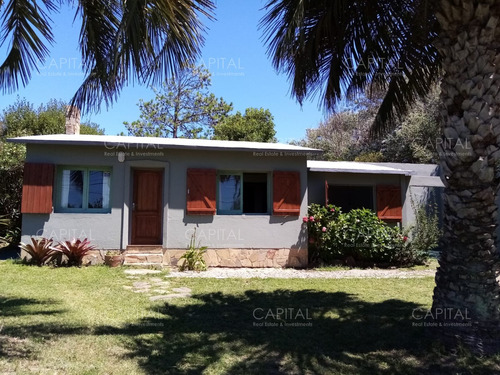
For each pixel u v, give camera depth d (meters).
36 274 8.53
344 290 7.91
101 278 8.45
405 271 10.56
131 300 6.71
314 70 6.71
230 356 4.33
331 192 14.48
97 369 3.79
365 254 11.20
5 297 6.48
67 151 10.26
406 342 4.79
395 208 12.69
